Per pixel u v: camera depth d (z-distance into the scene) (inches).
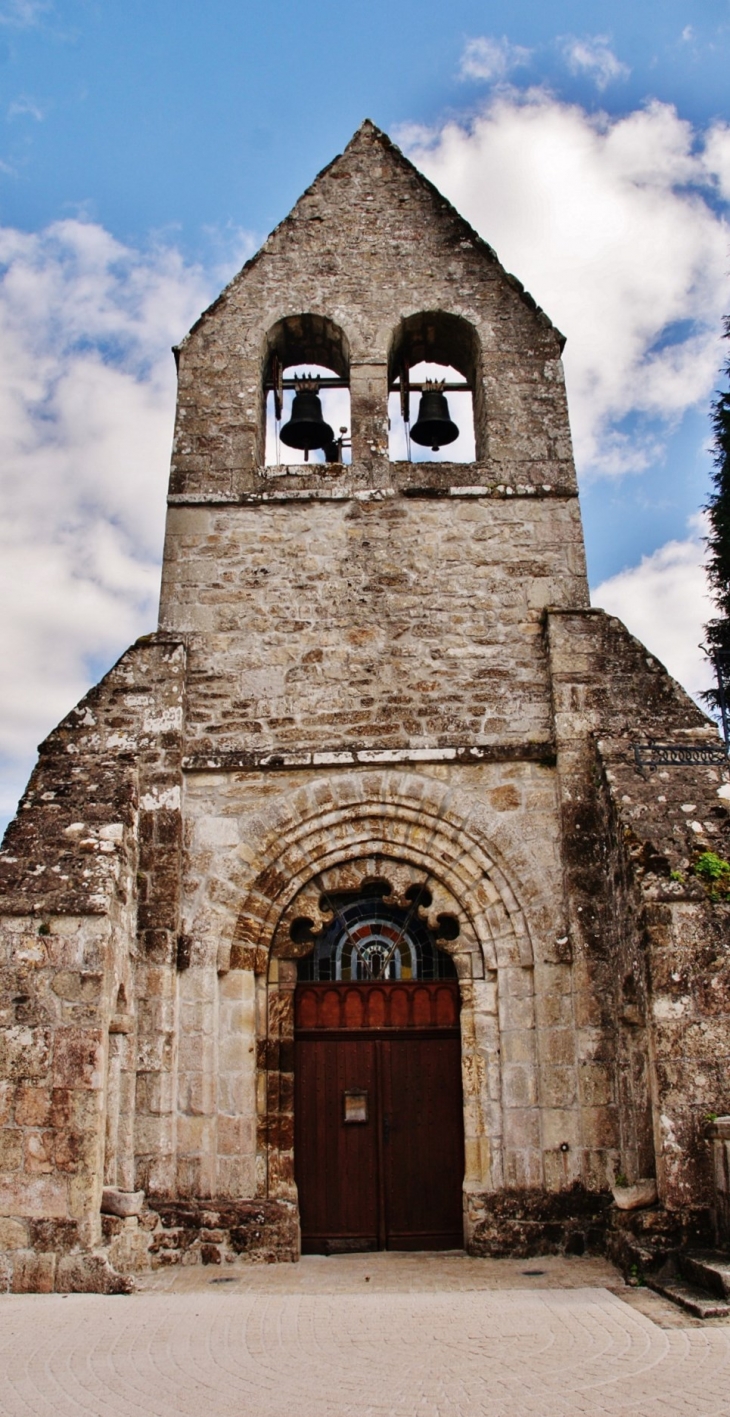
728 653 552.4
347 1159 389.7
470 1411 192.1
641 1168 344.5
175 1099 374.0
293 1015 398.6
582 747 409.7
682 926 336.8
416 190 509.4
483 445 479.5
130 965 370.0
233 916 397.1
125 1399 202.5
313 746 419.5
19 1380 215.2
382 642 434.6
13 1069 322.0
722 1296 272.1
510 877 400.5
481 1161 376.8
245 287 492.1
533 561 448.1
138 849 392.2
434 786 411.8
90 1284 304.3
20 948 333.1
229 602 440.5
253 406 472.4
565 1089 376.2
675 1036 327.0
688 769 391.2
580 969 382.6
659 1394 199.3
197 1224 361.7
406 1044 401.4
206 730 421.4
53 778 390.0
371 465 462.6
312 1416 191.2
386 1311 274.2
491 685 428.1
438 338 508.4
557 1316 263.7
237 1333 252.4
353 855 407.8
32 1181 313.9
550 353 483.2
